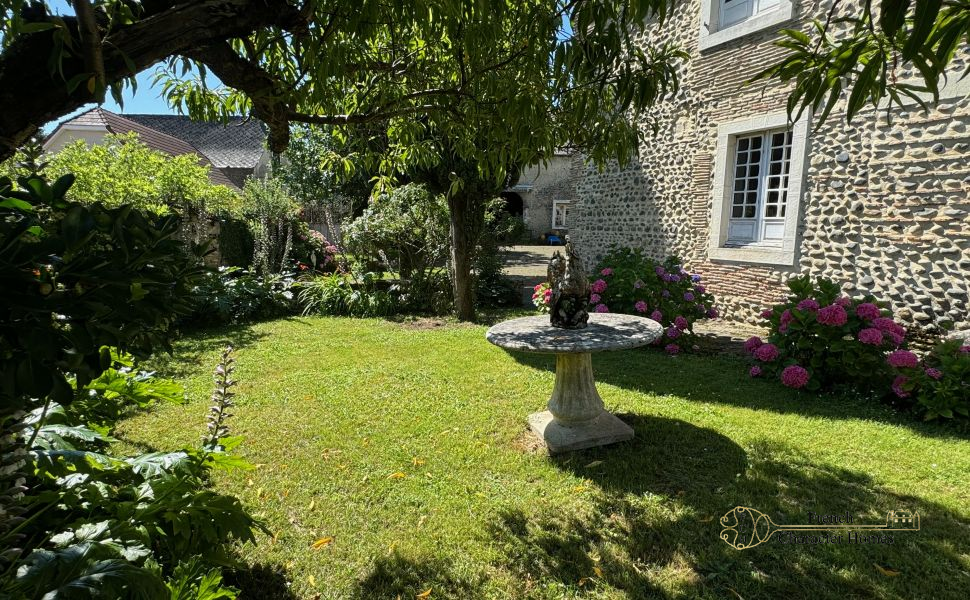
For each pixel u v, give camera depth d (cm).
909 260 587
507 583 225
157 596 147
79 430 213
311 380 512
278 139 219
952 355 402
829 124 654
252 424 399
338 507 284
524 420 406
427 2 192
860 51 157
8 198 100
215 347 650
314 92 209
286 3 150
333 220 1523
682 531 257
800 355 485
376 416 415
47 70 113
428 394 470
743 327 781
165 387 261
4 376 91
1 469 148
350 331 755
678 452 343
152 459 209
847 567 228
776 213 752
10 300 83
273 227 1156
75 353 98
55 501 169
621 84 200
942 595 208
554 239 2645
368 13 182
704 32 812
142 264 107
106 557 155
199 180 928
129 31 123
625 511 276
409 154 370
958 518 261
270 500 290
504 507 282
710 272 841
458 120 284
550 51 202
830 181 659
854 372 439
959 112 534
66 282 94
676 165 888
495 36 214
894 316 603
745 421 394
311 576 230
